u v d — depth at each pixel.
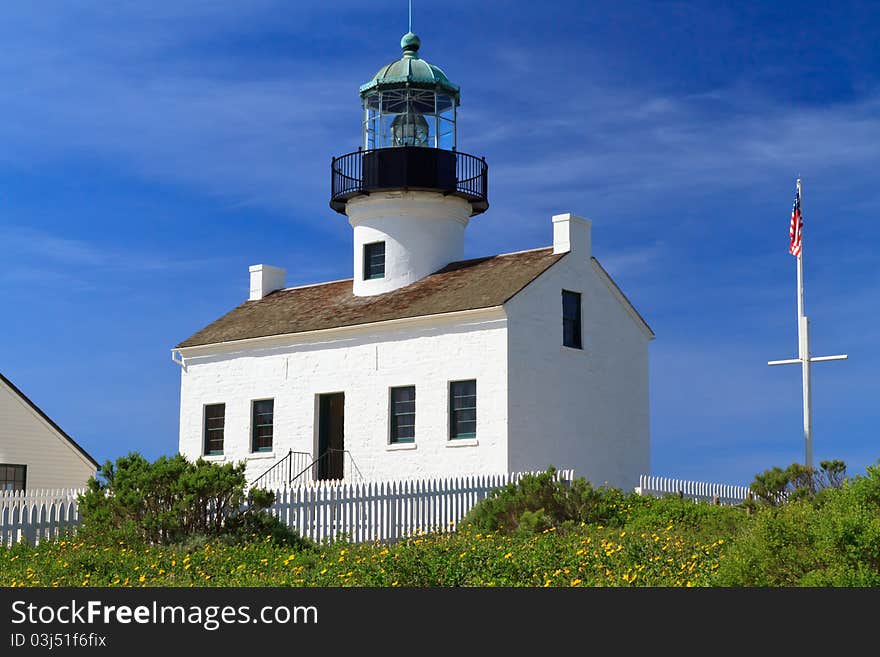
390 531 23.72
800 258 32.28
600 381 32.69
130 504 19.19
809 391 31.61
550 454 30.56
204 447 36.19
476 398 30.09
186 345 36.97
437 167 35.19
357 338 32.84
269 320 36.53
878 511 12.23
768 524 12.41
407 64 35.94
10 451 36.34
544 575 14.24
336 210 37.44
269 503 20.16
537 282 30.92
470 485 26.05
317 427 33.50
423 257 35.25
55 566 15.78
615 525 22.17
